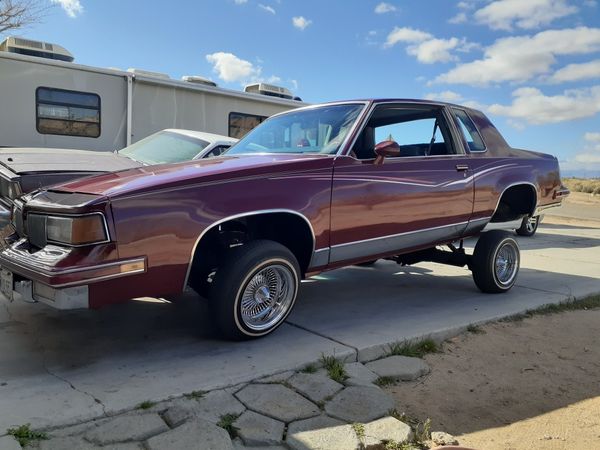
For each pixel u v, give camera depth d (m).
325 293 5.55
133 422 2.69
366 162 4.27
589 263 8.29
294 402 3.00
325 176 3.99
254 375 3.29
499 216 5.82
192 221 3.37
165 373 3.31
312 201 3.90
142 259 3.21
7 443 2.43
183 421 2.74
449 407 3.18
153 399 2.94
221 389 3.13
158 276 3.30
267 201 3.67
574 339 4.47
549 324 4.84
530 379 3.63
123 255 3.15
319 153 4.24
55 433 2.59
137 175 3.63
